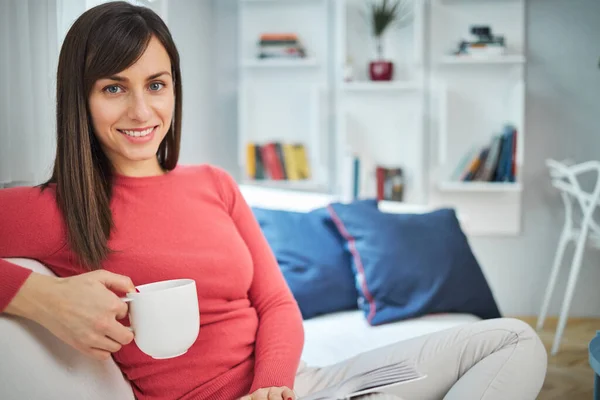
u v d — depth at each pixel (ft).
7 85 5.25
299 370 4.73
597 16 13.28
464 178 13.23
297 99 13.56
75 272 4.01
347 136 13.57
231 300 4.44
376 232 7.61
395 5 13.01
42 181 5.58
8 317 3.42
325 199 8.83
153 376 4.09
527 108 13.46
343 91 13.51
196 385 4.10
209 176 4.75
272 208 8.28
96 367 3.76
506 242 13.65
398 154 13.56
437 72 13.47
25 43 5.37
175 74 4.50
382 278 7.30
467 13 13.32
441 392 4.52
